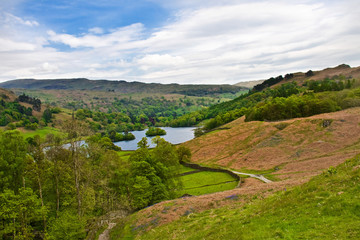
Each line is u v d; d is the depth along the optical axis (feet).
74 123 147.43
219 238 71.26
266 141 324.60
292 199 78.79
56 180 173.58
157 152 257.96
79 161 157.69
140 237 112.68
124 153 479.41
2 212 124.88
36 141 171.94
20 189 136.67
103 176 212.02
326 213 61.00
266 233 61.36
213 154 366.84
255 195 116.57
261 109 513.04
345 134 272.10
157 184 179.22
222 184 235.40
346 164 87.81
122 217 159.43
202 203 128.98
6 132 168.86
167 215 125.39
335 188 72.28
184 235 89.30
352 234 47.75
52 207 182.19
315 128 309.42
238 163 301.63
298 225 60.29
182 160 371.15
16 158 155.12
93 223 157.99
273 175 225.56
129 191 195.93
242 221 77.77
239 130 421.59
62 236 132.87
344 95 489.67
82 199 159.74
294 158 261.85
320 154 249.75
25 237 132.57
